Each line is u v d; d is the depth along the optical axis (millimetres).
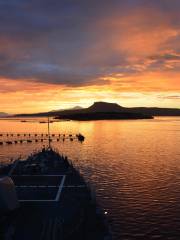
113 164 113375
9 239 33375
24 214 42594
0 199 40562
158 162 117312
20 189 56469
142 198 70750
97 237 35344
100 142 195125
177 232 53781
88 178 90188
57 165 80312
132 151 149250
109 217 59406
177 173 97062
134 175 94312
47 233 36281
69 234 36062
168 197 71438
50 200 49219
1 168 79500
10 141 198250
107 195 73062
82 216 41750
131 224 56625
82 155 137625
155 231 54125
